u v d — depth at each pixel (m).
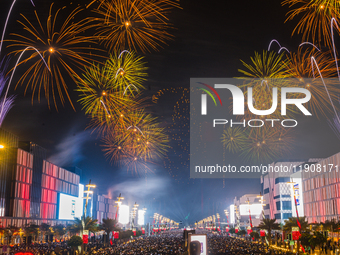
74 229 69.50
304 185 141.25
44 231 111.62
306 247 63.09
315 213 126.94
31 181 116.38
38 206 122.75
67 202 153.50
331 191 111.62
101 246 90.19
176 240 128.12
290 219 77.69
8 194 103.38
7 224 98.94
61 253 61.12
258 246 86.44
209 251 72.81
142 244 99.31
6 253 46.50
